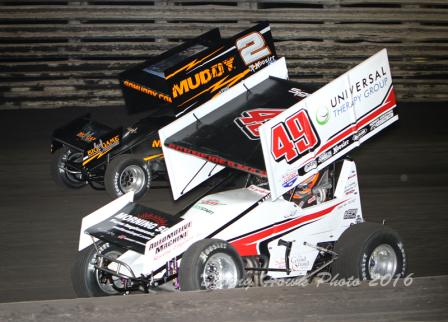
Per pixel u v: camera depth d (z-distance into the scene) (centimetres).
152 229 786
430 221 1144
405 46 1962
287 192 845
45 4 1916
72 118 1806
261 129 764
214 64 1055
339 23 1969
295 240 830
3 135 1661
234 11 1948
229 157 823
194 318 625
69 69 1905
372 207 1205
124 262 784
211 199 838
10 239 1074
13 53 1884
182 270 734
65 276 942
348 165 882
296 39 1956
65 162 1309
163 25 1928
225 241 761
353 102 857
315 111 818
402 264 821
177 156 912
